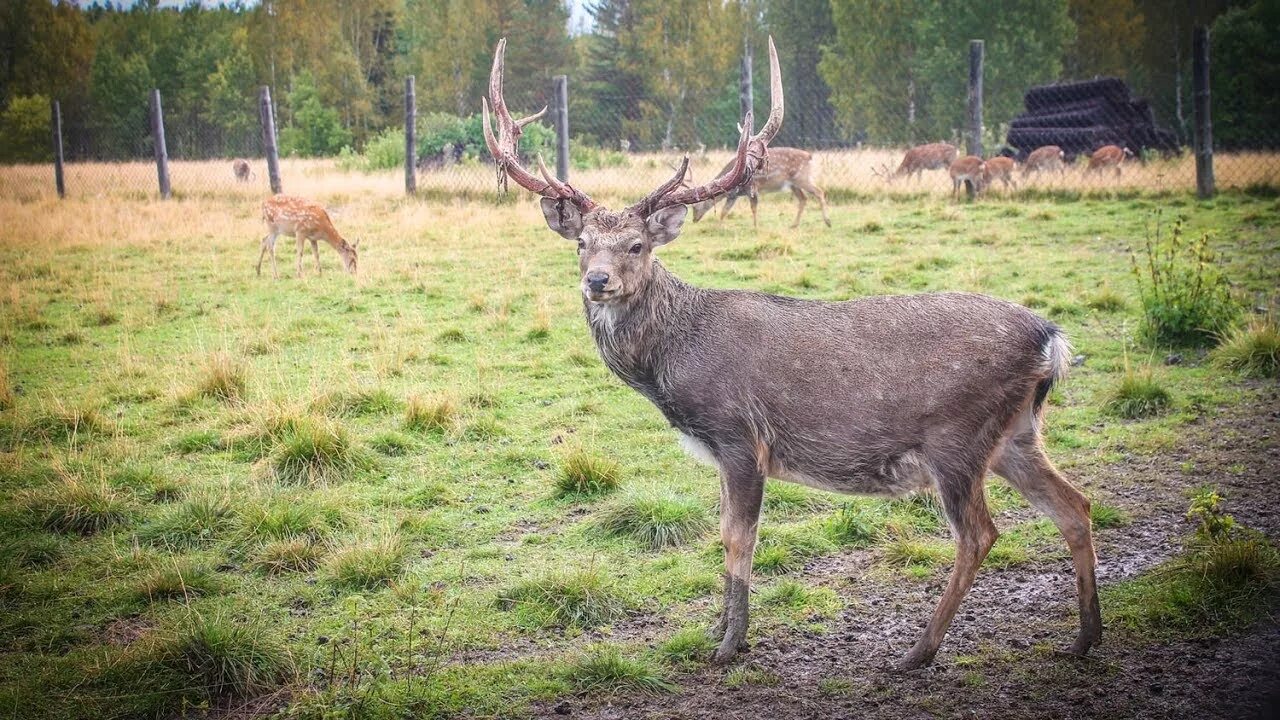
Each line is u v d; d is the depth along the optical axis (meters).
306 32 69.94
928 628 5.39
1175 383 9.42
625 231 5.71
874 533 7.03
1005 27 46.53
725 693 5.27
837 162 30.00
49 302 14.38
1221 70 39.88
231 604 6.26
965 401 5.23
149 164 42.00
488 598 6.30
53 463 8.05
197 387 9.90
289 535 7.06
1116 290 12.39
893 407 5.33
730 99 52.72
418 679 5.42
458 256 16.45
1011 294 12.39
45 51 66.31
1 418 9.34
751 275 13.77
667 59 57.62
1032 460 5.37
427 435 8.94
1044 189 20.86
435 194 23.83
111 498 7.42
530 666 5.52
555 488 7.81
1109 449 8.16
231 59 67.50
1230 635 5.41
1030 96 32.06
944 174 26.91
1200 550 6.30
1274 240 14.52
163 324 12.92
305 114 59.38
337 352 11.42
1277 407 8.65
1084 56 53.59
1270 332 9.64
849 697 5.16
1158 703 4.88
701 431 5.71
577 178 24.19
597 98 61.16
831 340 5.52
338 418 8.91
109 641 5.84
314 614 6.16
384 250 17.20
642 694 5.27
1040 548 6.71
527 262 15.85
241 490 7.76
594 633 5.94
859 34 51.69
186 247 18.58
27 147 56.41
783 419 5.53
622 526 7.12
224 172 37.31
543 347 11.42
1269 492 7.13
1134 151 29.78
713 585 6.40
